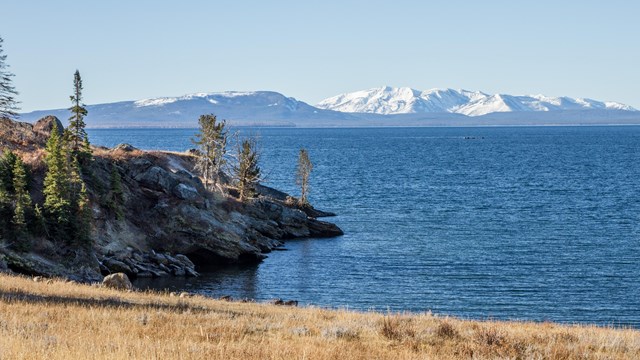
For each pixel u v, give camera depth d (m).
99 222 68.38
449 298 56.41
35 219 59.38
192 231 74.69
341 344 20.41
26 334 19.34
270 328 24.08
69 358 15.82
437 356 19.03
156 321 24.25
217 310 31.16
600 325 47.25
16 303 27.75
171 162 92.44
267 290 60.75
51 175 61.56
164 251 72.88
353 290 60.03
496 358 18.73
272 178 172.00
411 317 28.31
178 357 16.50
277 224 90.12
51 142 62.50
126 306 29.92
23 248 57.06
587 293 57.53
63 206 60.84
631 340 22.97
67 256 60.00
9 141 76.69
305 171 109.44
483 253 76.00
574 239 84.25
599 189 144.00
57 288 36.59
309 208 107.50
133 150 88.31
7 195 58.84
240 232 80.00
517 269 67.50
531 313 51.25
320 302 55.75
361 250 79.81
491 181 164.38
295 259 75.81
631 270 66.25
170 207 76.12
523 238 85.44
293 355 17.77
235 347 18.62
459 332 23.62
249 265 73.19
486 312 51.59
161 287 61.53
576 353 20.02
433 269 68.25
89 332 20.75
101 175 74.44
